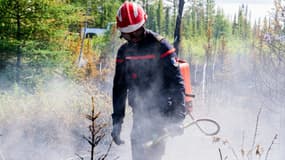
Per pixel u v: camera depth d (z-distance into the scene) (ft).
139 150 13.32
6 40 65.10
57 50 71.82
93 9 161.89
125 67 13.48
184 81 13.25
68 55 74.90
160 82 13.08
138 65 13.20
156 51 12.98
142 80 13.20
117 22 12.82
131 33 12.77
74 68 79.66
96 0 168.45
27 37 67.31
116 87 13.76
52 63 67.00
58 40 71.97
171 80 12.93
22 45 65.62
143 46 13.07
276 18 41.91
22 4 65.67
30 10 66.64
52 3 67.56
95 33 211.00
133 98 13.46
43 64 66.13
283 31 41.96
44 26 68.08
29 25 67.67
